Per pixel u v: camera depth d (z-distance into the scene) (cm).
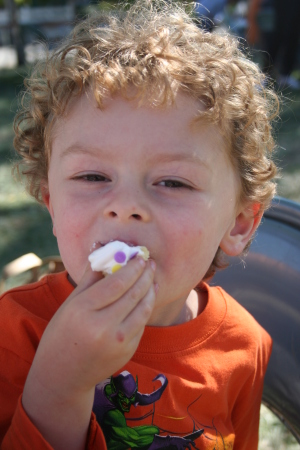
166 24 51
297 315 55
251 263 57
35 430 36
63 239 41
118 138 40
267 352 52
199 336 47
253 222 51
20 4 453
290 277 55
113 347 34
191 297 50
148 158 40
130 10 56
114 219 39
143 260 36
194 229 41
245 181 48
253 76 53
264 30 246
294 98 217
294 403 54
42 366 36
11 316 44
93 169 41
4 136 188
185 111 42
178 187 41
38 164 51
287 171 149
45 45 57
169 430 44
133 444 43
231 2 261
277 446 69
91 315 34
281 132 182
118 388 44
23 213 131
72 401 36
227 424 48
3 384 43
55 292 46
